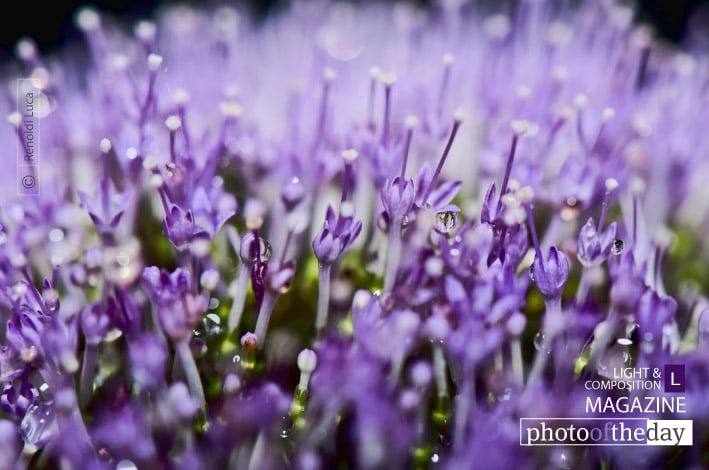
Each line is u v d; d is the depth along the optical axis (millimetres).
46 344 107
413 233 113
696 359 110
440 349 109
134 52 144
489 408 109
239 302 112
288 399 109
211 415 111
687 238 129
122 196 114
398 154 117
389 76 117
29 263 116
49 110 128
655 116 132
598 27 141
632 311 109
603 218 112
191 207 113
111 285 112
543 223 122
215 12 157
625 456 109
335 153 125
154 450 107
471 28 146
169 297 107
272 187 123
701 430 110
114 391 111
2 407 108
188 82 135
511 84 134
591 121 128
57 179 122
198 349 110
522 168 118
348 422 111
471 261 109
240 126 127
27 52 133
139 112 120
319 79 132
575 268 119
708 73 140
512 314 109
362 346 108
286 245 112
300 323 117
